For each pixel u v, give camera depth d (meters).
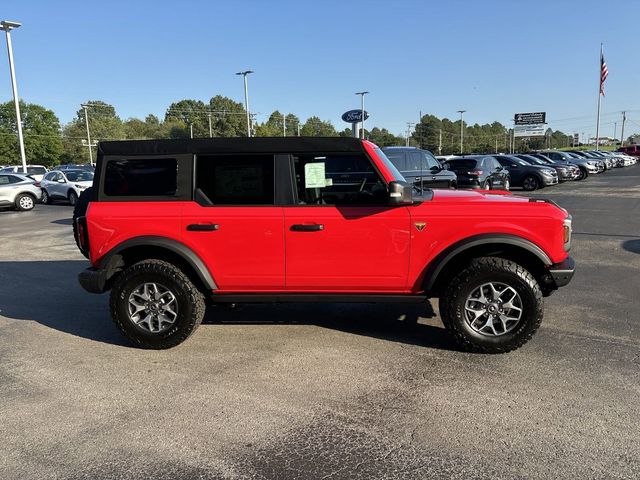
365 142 4.40
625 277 6.96
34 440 3.20
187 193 4.53
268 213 4.43
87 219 4.57
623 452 2.95
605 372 3.99
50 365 4.36
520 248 4.39
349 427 3.28
